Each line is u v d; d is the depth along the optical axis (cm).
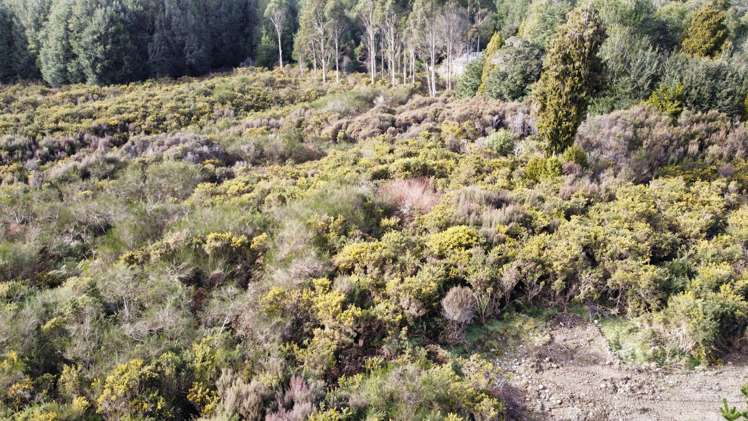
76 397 437
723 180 959
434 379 444
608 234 716
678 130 1194
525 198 877
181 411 441
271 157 1476
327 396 437
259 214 865
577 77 991
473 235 708
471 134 1495
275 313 545
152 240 805
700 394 490
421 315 568
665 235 714
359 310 538
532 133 1451
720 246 699
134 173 1184
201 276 686
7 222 920
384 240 712
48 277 712
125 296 595
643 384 505
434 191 981
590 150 1170
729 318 546
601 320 599
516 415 461
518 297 628
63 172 1288
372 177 1092
